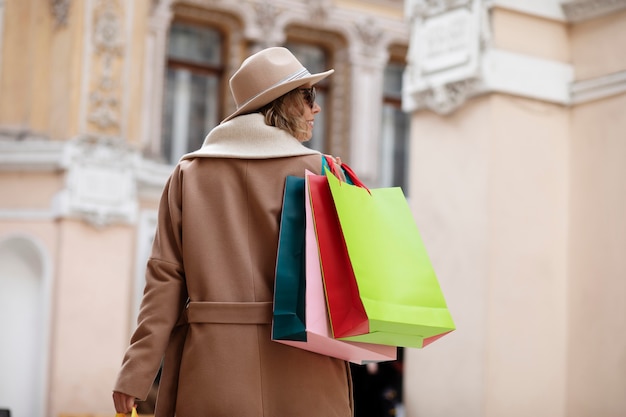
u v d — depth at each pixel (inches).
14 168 437.4
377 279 79.8
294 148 86.7
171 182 89.0
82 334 428.8
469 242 196.5
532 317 193.8
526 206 195.5
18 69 445.4
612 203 189.0
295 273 81.7
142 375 84.0
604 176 191.6
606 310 188.1
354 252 79.6
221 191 86.0
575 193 198.7
